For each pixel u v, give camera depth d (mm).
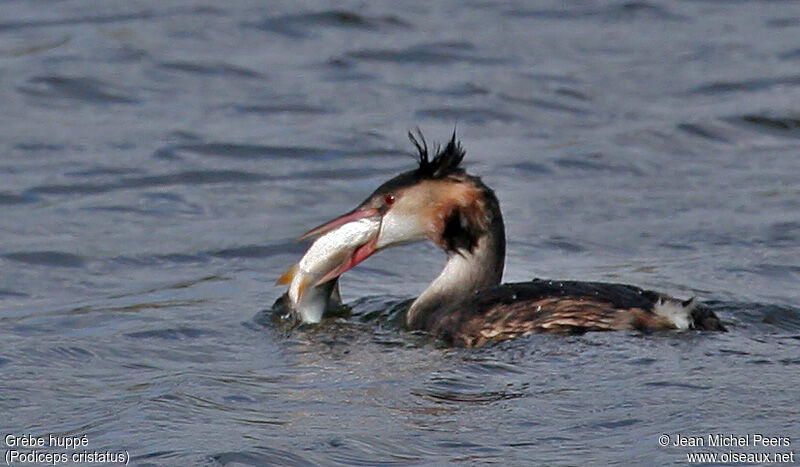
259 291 14250
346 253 12930
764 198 17297
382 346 12008
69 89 21719
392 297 13836
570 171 18578
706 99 21266
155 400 10641
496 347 11398
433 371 11062
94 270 15117
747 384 10383
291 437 9797
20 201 17484
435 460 9359
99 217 16969
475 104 21188
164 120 20594
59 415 10453
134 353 12047
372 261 15281
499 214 12797
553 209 17078
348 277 14758
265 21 24922
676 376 10570
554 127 20344
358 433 9828
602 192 17719
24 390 11031
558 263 15109
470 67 22844
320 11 25250
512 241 15859
